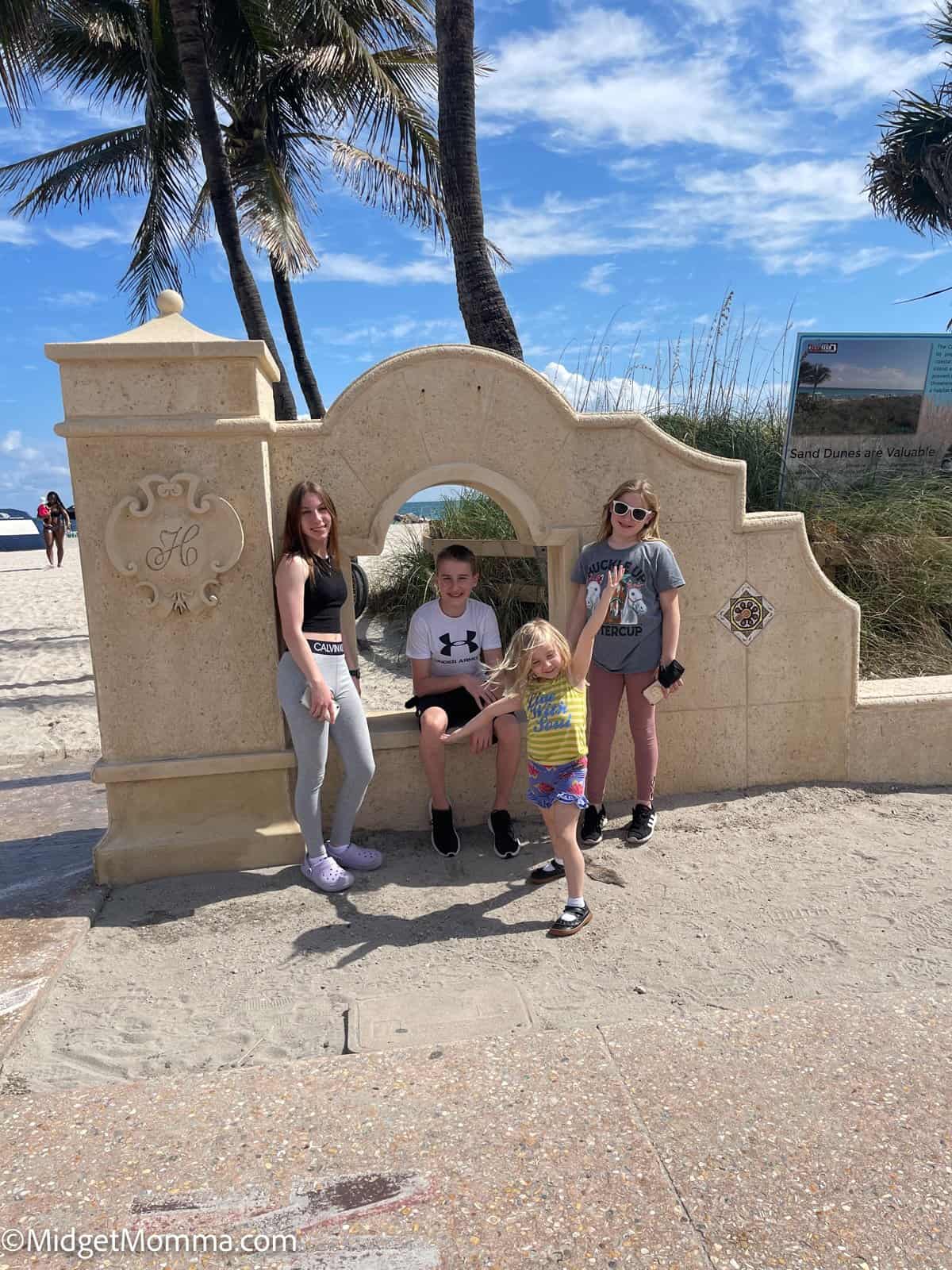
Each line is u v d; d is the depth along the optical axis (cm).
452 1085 239
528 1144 215
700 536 462
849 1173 202
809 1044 254
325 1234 189
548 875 389
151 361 381
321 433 418
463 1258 181
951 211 1258
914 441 738
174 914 367
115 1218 196
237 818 412
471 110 701
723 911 355
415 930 349
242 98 1315
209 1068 263
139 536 388
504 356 430
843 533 695
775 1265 177
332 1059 256
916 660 637
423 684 438
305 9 1149
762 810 459
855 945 324
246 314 1073
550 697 354
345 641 429
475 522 866
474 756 451
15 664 978
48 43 1162
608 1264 179
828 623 481
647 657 421
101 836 488
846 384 720
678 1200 195
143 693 402
